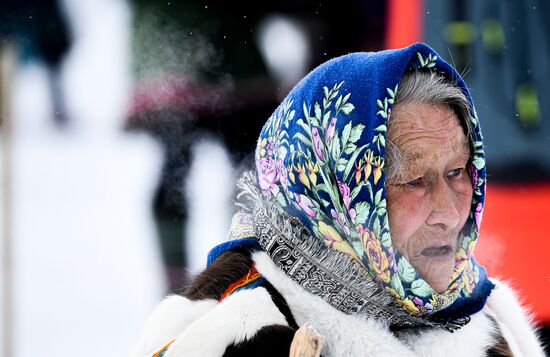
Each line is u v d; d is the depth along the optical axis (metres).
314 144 3.52
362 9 17.44
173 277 12.05
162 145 16.34
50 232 13.40
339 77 3.53
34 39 18.58
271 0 17.16
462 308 3.68
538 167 14.44
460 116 3.63
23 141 16.89
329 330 3.33
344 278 3.38
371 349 3.32
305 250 3.41
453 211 3.54
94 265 12.37
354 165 3.43
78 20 18.53
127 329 10.48
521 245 11.88
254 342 3.18
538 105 15.55
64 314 10.77
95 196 14.82
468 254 3.70
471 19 16.72
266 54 17.20
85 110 17.67
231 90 16.78
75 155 16.42
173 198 14.54
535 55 16.03
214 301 3.52
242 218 3.81
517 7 16.31
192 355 3.18
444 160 3.55
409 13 17.28
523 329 4.01
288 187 3.55
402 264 3.47
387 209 3.51
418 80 3.55
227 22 17.39
